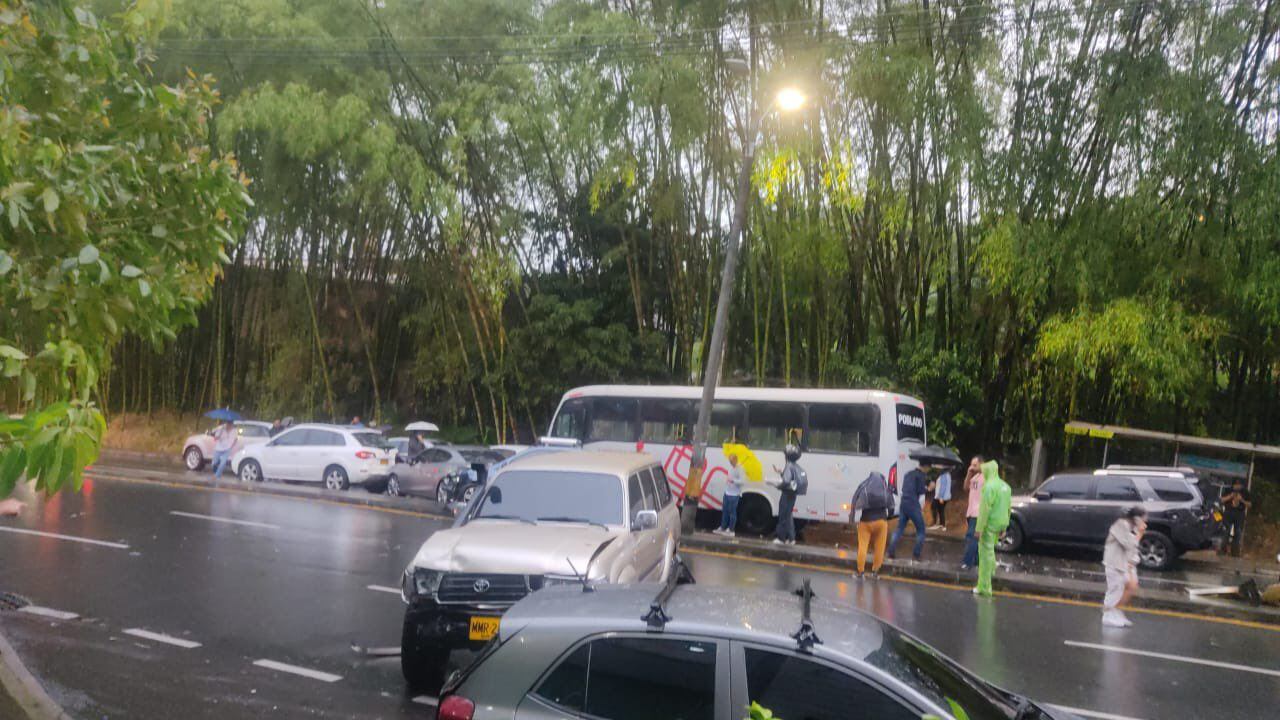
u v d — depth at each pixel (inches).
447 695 161.9
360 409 1149.7
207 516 639.1
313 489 821.2
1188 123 604.7
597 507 313.1
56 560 463.2
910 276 799.1
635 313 984.3
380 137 794.2
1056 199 665.6
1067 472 675.4
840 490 685.3
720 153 768.3
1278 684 332.2
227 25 815.7
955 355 773.9
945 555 639.8
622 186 914.7
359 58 844.6
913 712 146.3
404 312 1125.7
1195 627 429.4
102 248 161.5
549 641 161.3
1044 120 661.9
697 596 179.3
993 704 164.4
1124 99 625.9
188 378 1312.7
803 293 783.7
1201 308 665.6
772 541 634.2
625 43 739.4
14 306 147.5
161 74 831.1
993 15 674.2
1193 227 644.1
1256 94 607.8
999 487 486.6
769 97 686.5
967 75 681.0
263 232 1069.8
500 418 1067.3
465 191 909.2
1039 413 773.9
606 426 777.6
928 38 679.1
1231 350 709.3
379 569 471.2
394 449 892.6
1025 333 741.3
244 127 833.5
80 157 150.9
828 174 690.8
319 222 984.9
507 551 274.1
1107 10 644.7
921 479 596.7
